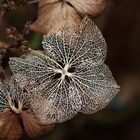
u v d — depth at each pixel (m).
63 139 0.28
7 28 0.17
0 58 0.17
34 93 0.16
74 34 0.16
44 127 0.16
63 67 0.16
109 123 0.28
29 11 0.22
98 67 0.16
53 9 0.17
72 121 0.28
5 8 0.17
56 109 0.16
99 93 0.16
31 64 0.16
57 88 0.16
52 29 0.16
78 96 0.16
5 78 0.16
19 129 0.17
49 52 0.16
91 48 0.16
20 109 0.16
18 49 0.17
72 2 0.17
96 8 0.17
